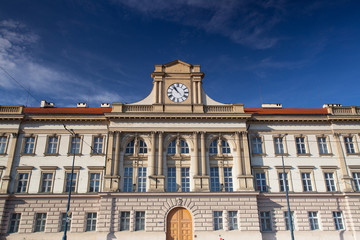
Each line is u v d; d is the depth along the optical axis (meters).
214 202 34.62
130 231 33.25
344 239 34.84
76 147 38.06
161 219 33.81
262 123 39.53
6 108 39.00
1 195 34.81
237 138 37.75
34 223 34.66
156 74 40.41
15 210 34.88
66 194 35.56
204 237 33.34
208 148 37.62
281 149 38.75
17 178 36.31
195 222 33.84
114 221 33.47
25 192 35.69
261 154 38.06
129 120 38.00
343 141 39.00
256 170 37.44
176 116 37.81
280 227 35.16
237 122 38.50
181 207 34.53
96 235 32.88
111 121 37.91
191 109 38.88
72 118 38.50
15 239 33.78
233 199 34.84
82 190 36.06
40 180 36.41
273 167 37.66
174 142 38.16
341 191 36.81
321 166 37.94
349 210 35.78
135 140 37.44
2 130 38.00
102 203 34.00
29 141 38.22
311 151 38.69
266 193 35.91
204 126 38.16
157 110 38.59
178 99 39.56
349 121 39.75
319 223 35.69
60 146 37.91
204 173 36.00
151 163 36.25
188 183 36.34
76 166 37.00
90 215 35.31
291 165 37.91
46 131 38.47
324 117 39.62
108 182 35.06
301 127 39.66
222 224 34.19
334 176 37.62
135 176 36.09
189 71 41.19
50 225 34.53
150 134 37.72
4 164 36.66
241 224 33.94
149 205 34.25
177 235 33.75
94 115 38.59
